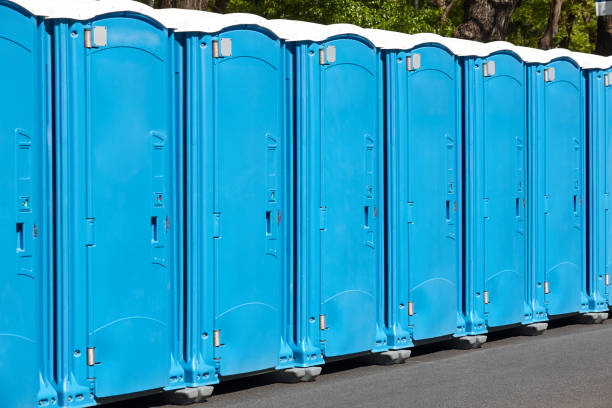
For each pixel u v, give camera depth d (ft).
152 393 24.80
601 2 45.91
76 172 22.95
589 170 38.65
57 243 22.85
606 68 38.86
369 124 30.12
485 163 34.01
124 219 23.84
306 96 28.32
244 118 26.68
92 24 23.22
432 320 31.91
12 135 21.75
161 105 24.73
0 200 21.48
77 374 22.99
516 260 35.24
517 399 25.30
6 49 21.63
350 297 29.32
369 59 30.12
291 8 71.51
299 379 27.99
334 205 28.99
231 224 26.35
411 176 31.32
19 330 21.85
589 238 38.83
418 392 26.25
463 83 33.65
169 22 25.21
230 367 26.22
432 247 31.99
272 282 27.45
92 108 23.24
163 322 24.72
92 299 23.18
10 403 21.61
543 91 36.63
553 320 40.55
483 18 58.75
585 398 25.39
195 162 25.62
